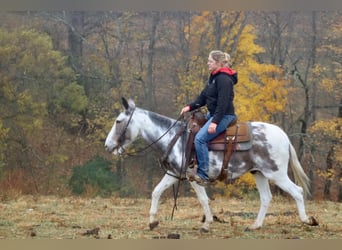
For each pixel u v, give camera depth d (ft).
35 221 32.96
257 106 74.69
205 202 28.58
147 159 81.66
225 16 81.15
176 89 85.05
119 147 29.25
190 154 27.73
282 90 75.77
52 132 86.43
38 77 83.87
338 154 77.51
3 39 81.46
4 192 51.11
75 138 87.76
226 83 26.71
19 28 85.30
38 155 82.99
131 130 28.96
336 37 81.76
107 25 90.74
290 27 83.56
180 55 83.61
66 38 92.94
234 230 28.86
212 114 27.50
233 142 27.55
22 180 76.79
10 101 81.41
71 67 92.22
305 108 81.30
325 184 81.00
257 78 77.92
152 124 28.86
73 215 35.91
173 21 85.61
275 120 80.84
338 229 29.96
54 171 81.76
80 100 85.97
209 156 27.58
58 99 85.40
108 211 38.14
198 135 27.22
